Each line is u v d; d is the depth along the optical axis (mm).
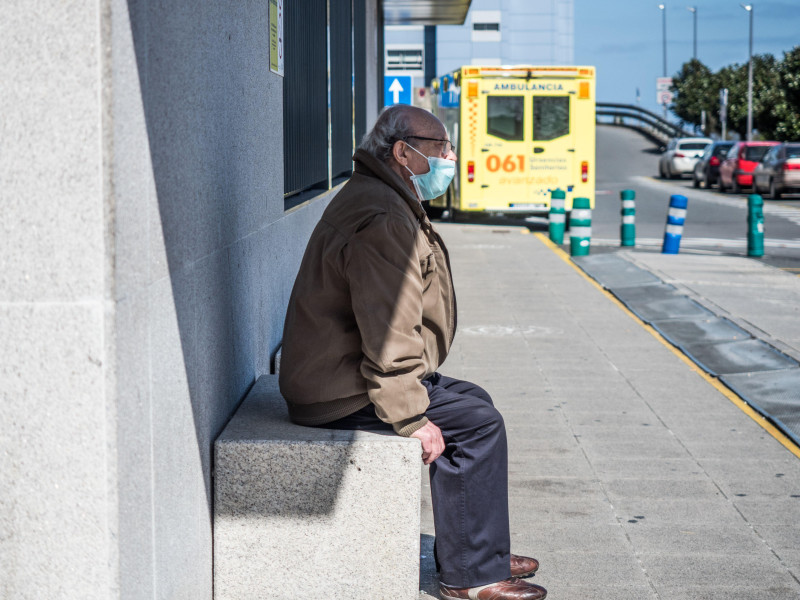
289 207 6121
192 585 3041
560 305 11125
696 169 38938
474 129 21594
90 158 2146
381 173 3580
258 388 4203
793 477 5309
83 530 2227
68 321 2182
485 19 60594
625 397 7035
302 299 3541
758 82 58750
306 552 3422
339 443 3379
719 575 4035
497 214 26016
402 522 3402
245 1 4086
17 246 2184
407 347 3328
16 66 2148
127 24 2264
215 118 3385
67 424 2207
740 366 8070
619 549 4301
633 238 18344
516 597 3637
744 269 13992
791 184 31031
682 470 5410
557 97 21516
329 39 8375
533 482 5184
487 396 4004
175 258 2760
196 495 3105
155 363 2529
